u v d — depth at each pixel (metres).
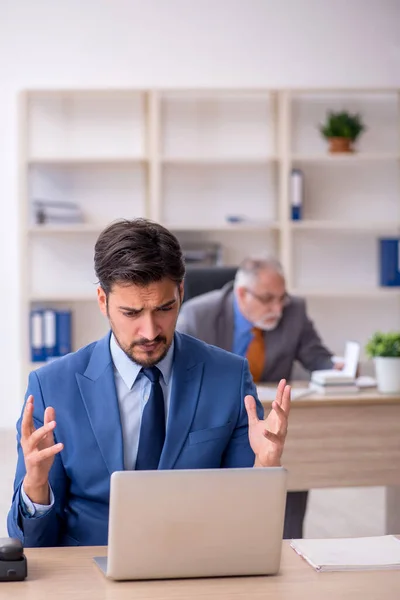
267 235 7.75
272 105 7.68
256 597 2.00
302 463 4.23
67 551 2.31
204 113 7.65
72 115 7.55
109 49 7.58
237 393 2.62
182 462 2.52
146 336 2.33
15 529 2.37
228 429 2.58
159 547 2.07
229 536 2.10
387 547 2.36
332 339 7.85
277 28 7.68
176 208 7.67
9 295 7.63
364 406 4.27
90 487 2.48
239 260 7.74
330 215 7.77
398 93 7.64
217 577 2.12
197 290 5.29
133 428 2.53
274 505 2.11
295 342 4.96
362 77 7.76
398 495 4.80
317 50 7.72
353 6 7.71
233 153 7.70
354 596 2.02
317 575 2.16
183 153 7.65
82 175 7.58
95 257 2.37
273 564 2.14
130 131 7.61
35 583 2.08
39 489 2.29
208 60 7.65
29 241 7.56
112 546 2.06
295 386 4.63
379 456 4.29
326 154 7.34
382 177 7.79
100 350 2.57
